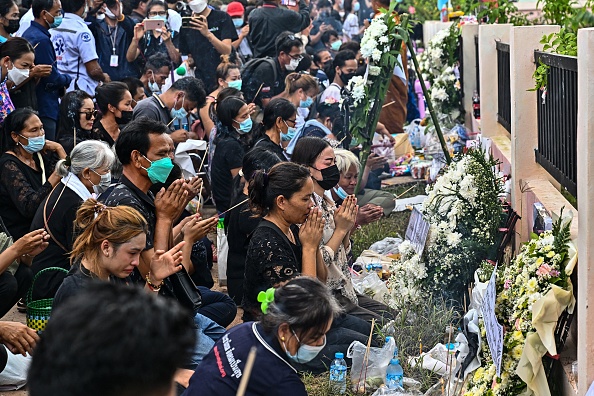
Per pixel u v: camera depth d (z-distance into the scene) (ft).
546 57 19.79
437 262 21.30
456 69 36.47
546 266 15.49
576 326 16.08
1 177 24.71
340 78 39.01
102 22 38.73
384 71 31.14
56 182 24.04
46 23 32.48
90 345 5.93
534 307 15.24
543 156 20.84
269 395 12.51
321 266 20.13
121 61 39.11
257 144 26.66
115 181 22.94
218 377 12.73
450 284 21.26
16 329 17.12
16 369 20.06
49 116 32.14
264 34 41.32
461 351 18.34
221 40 41.55
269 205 18.65
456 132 34.27
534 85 21.91
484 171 21.31
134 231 15.29
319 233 18.74
